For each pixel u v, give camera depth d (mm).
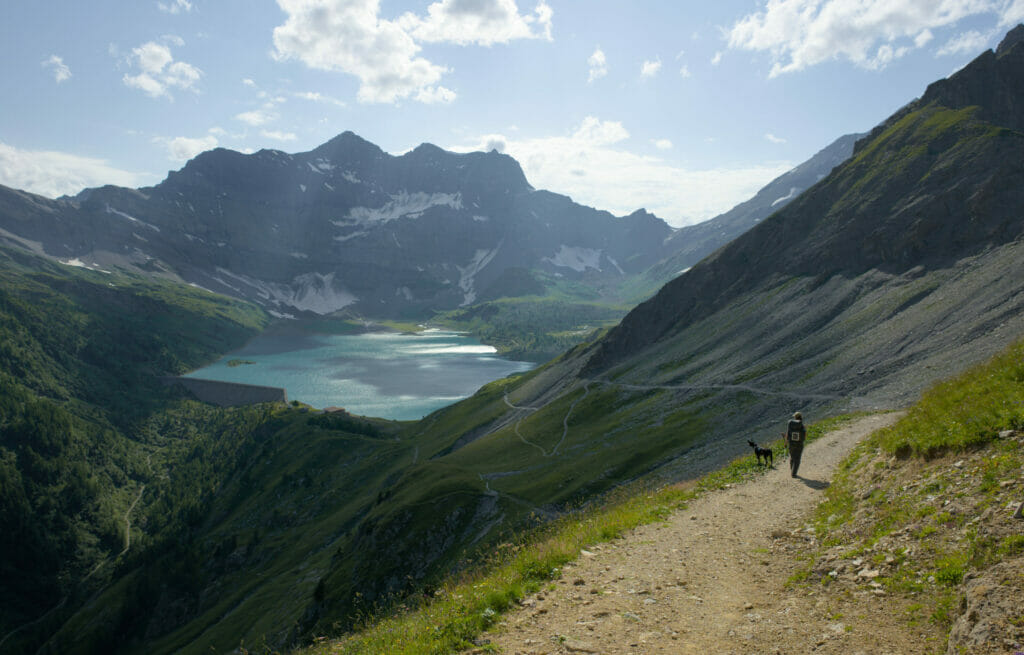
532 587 14250
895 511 14664
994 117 148250
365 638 15344
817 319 120250
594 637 11000
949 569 10484
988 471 13195
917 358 82625
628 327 179750
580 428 133375
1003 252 99438
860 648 9312
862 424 39781
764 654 9648
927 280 106750
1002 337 71562
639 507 24938
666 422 108562
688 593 12969
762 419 89750
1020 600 8109
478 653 10859
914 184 131625
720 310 157875
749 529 18125
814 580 12789
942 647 8625
